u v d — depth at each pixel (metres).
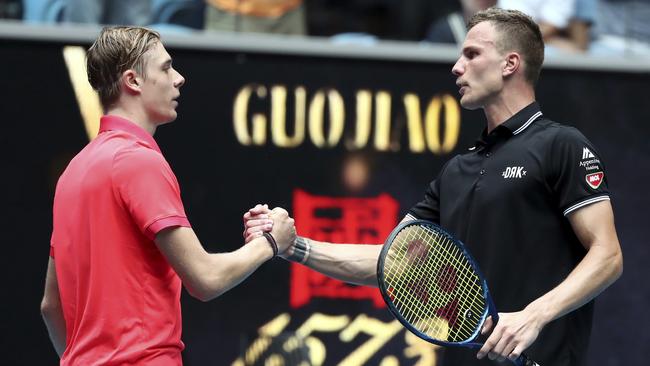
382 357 16.75
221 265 10.09
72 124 16.31
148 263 9.84
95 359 9.69
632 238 17.58
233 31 18.16
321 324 16.64
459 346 10.54
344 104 16.95
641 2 19.25
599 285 10.36
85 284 9.88
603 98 17.61
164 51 10.48
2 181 16.14
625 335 17.47
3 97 16.17
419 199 17.08
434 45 18.31
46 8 17.39
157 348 9.74
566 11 19.03
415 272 11.38
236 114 16.69
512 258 10.77
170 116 10.46
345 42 17.62
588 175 10.57
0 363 16.08
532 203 10.76
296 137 16.81
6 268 16.11
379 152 17.00
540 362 10.63
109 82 10.28
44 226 16.22
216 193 16.56
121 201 9.74
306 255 11.74
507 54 11.15
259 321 16.52
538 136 10.90
